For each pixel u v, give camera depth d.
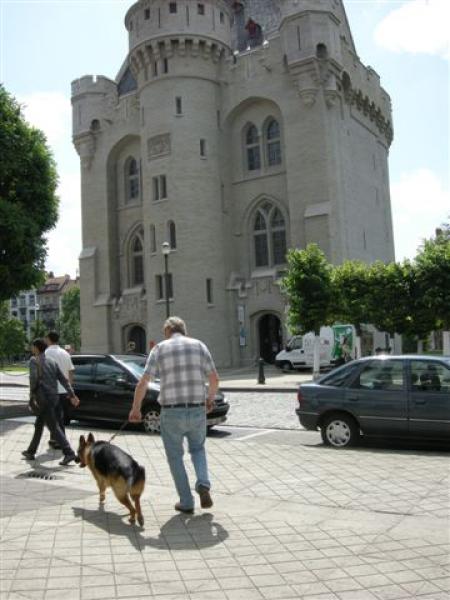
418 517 6.07
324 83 37.22
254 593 4.35
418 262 25.34
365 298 26.12
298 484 7.61
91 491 7.54
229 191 41.22
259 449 9.98
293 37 37.34
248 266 40.34
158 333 38.84
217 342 38.50
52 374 9.66
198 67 39.94
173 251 38.53
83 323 46.19
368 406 10.57
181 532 5.78
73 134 47.09
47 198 21.09
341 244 36.69
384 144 47.94
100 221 46.09
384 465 8.54
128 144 45.75
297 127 37.78
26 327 124.81
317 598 4.24
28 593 4.41
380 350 29.91
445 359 10.49
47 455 10.21
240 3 47.06
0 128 19.89
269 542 5.43
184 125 39.22
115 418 13.64
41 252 20.86
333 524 5.91
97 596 4.34
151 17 39.88
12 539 5.64
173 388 6.31
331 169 36.84
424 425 10.16
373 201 44.09
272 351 39.19
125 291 44.59
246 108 40.94
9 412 16.91
